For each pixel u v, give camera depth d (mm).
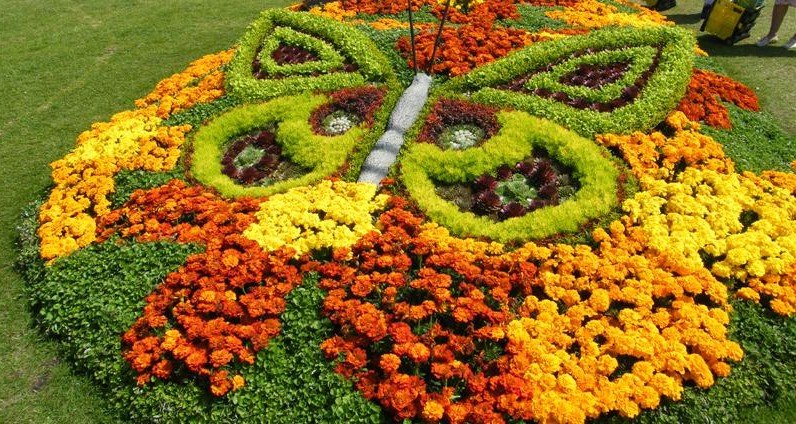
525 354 6301
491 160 9172
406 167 9172
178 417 6145
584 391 6047
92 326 7168
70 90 13797
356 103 11008
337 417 5879
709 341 6430
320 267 7430
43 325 7598
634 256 7332
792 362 6574
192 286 7266
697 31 15391
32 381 6938
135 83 13961
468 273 7109
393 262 7379
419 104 10688
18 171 10867
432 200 8539
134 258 7879
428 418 5727
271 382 6281
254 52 13195
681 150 9078
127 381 6594
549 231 7883
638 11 16094
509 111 10258
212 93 11875
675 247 7430
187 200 8758
